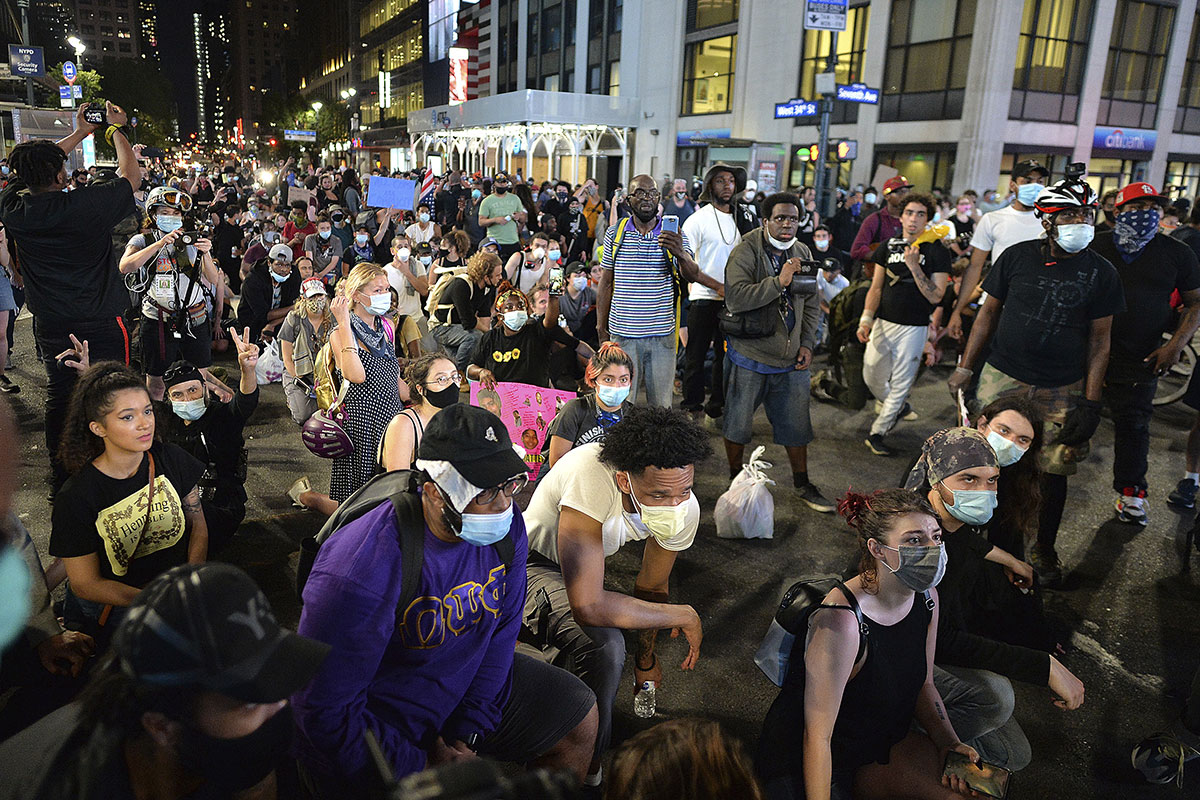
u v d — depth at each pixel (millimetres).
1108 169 24250
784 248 5098
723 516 4852
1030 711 3416
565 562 2695
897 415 6375
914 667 2484
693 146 30359
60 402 4570
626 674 3531
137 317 6316
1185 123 25203
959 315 6160
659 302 5465
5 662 2535
